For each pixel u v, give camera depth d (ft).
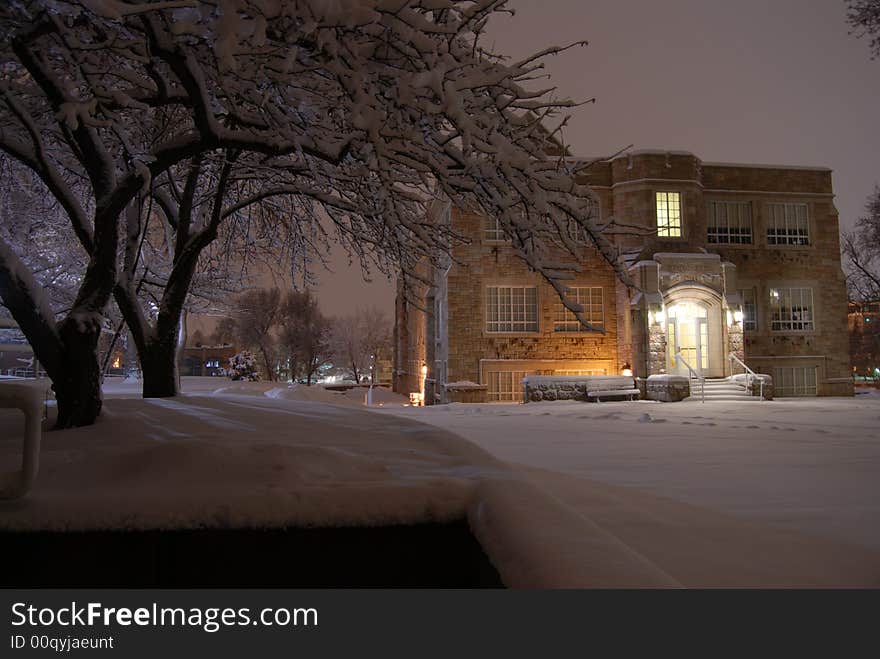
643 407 63.62
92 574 10.86
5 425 20.51
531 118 20.72
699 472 20.07
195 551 11.05
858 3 45.47
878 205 97.71
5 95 19.27
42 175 21.53
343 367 205.87
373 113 16.46
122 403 25.75
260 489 11.66
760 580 9.05
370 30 16.24
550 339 81.35
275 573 11.15
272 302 188.85
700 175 86.38
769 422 43.55
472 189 18.76
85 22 17.85
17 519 10.79
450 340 80.23
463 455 16.10
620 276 19.76
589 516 12.30
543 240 20.53
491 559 9.07
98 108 18.25
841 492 16.74
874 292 122.83
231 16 13.42
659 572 7.31
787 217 92.79
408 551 11.44
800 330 91.09
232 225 39.04
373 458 15.60
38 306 20.11
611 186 85.66
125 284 29.25
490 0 16.79
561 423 41.60
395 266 30.68
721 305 80.07
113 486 12.17
